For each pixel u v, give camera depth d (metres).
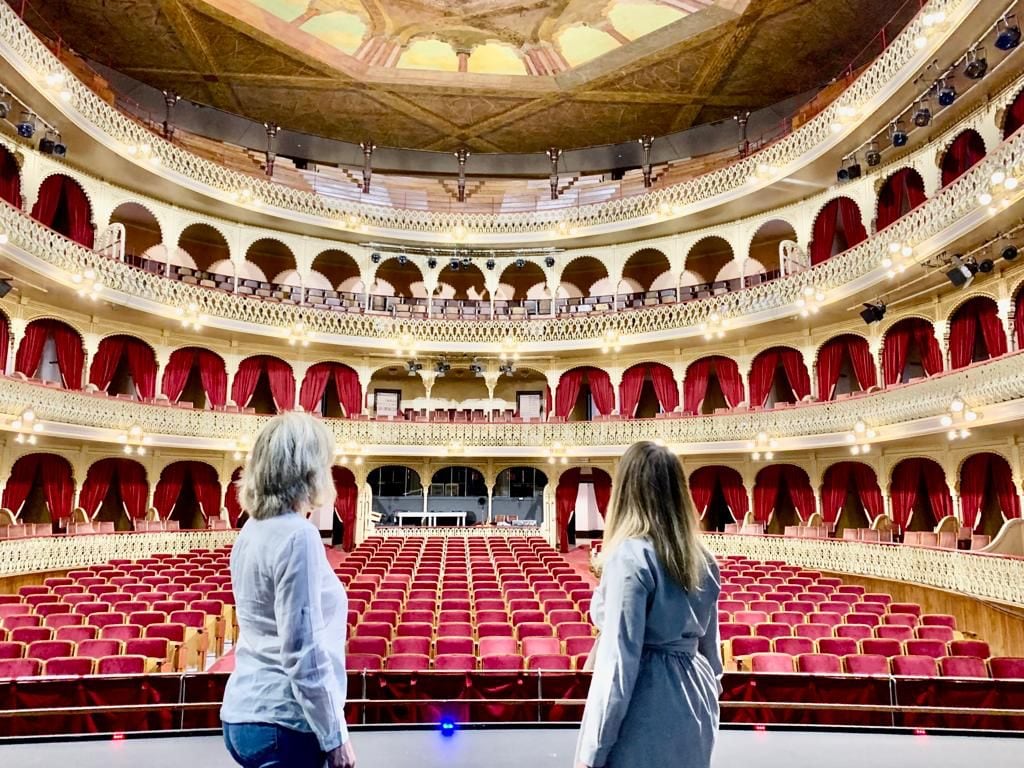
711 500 24.92
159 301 20.94
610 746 2.25
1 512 18.61
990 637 13.24
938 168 17.81
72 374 20.75
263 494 2.56
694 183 24.03
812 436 20.03
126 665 7.94
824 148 19.47
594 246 26.92
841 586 14.52
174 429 21.19
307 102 25.25
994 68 14.41
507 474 29.80
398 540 23.62
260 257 27.61
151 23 20.44
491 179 29.78
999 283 16.27
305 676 2.21
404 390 29.42
